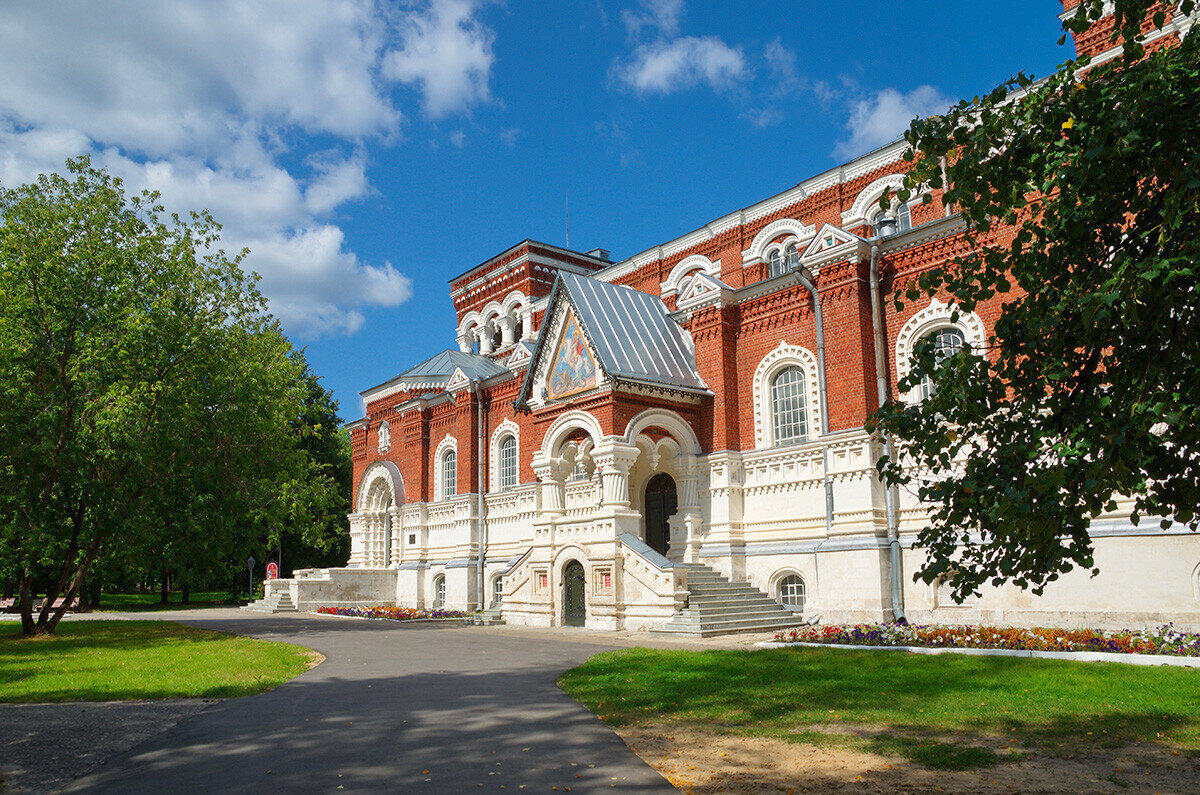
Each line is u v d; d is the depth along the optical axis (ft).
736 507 87.81
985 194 25.59
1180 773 26.58
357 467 156.46
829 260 81.61
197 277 93.40
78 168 88.48
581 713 37.55
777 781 26.43
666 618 77.97
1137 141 20.98
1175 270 18.98
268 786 26.81
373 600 136.15
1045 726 32.86
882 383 77.51
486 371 140.36
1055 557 22.97
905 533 73.82
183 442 85.35
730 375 90.38
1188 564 57.93
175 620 110.73
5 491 78.54
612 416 84.99
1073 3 73.46
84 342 82.69
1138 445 19.80
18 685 48.78
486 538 123.85
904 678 44.68
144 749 32.37
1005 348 24.85
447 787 26.30
